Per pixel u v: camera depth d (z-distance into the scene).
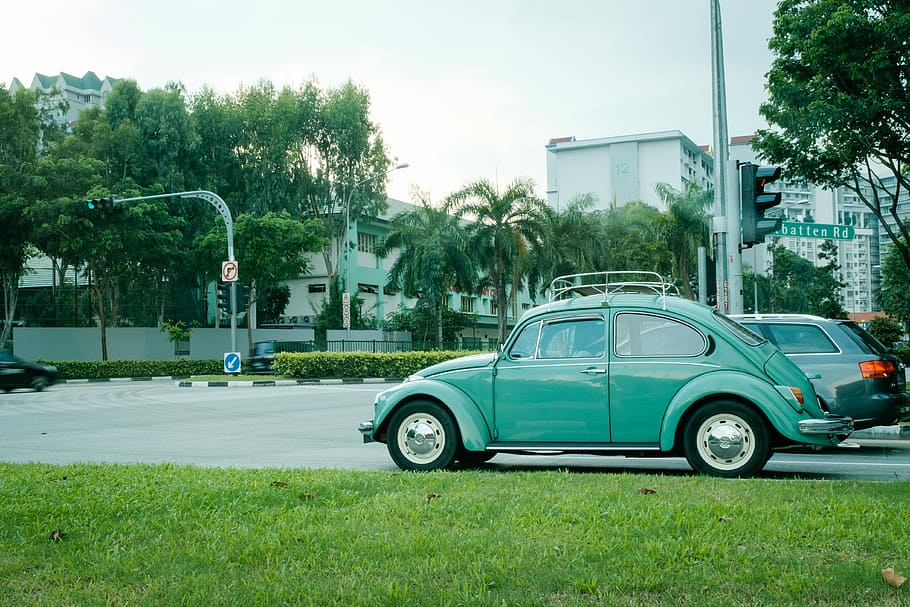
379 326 50.97
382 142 50.94
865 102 16.38
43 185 38.22
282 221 43.00
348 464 9.51
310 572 4.22
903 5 15.64
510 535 4.88
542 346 8.34
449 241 42.06
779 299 95.06
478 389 8.37
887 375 10.34
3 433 14.12
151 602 3.80
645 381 7.90
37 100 42.47
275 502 6.07
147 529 5.23
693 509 5.45
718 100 13.60
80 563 4.50
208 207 46.50
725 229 12.88
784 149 18.47
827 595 3.74
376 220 55.09
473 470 8.61
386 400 8.62
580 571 4.11
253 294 46.44
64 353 42.34
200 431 14.23
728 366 7.76
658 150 110.12
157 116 44.91
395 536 4.93
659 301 8.19
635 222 49.84
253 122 47.97
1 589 4.06
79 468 8.07
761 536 4.73
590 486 6.57
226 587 3.99
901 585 3.82
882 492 6.12
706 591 3.84
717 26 13.67
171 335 42.75
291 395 23.92
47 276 53.28
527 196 40.44
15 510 5.80
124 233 38.97
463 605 3.67
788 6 17.28
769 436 7.59
